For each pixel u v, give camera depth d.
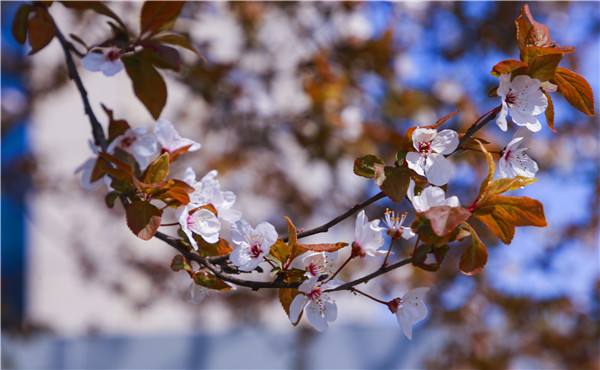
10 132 6.48
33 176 6.68
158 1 1.82
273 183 5.68
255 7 4.88
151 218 1.58
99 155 1.74
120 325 8.45
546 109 1.62
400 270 5.50
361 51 4.53
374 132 4.41
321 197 5.71
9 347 6.80
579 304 5.60
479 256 1.39
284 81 5.01
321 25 4.87
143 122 6.56
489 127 4.87
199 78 4.38
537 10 5.34
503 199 1.43
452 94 4.99
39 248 8.44
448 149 1.50
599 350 5.57
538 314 5.52
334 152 4.41
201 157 5.48
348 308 8.82
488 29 4.96
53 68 5.95
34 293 8.32
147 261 6.72
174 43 1.91
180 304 6.66
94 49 1.86
